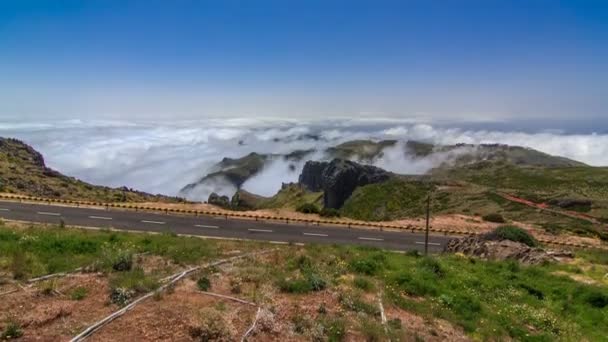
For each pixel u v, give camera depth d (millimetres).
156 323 10156
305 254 20219
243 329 10406
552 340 13250
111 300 11320
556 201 79250
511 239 28094
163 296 12047
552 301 17297
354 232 34781
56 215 32594
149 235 25078
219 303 11867
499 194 85938
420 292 16359
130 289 11969
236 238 29688
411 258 23500
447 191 96062
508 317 14781
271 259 18641
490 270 20844
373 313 13039
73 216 32719
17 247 16516
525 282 19078
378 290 15609
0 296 11195
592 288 18094
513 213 68312
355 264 18688
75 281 12758
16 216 31438
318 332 10727
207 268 15445
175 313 10734
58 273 13531
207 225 33188
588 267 23359
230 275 14930
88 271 13938
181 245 19984
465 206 78688
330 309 12758
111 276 13359
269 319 10969
